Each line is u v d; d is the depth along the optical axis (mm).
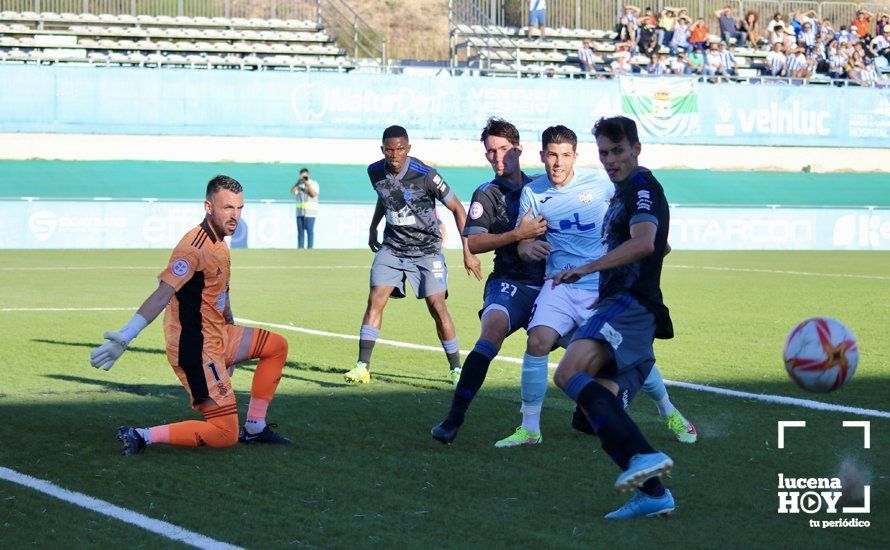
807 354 5914
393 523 5590
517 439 7566
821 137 45719
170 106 40094
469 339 13734
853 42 49656
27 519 5574
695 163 45156
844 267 28078
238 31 44000
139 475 6535
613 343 6020
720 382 10422
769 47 48406
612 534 5438
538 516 5770
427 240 10297
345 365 11383
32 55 40688
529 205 7770
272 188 38906
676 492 6320
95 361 6605
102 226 32844
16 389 9516
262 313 16328
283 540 5266
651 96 43469
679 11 48094
